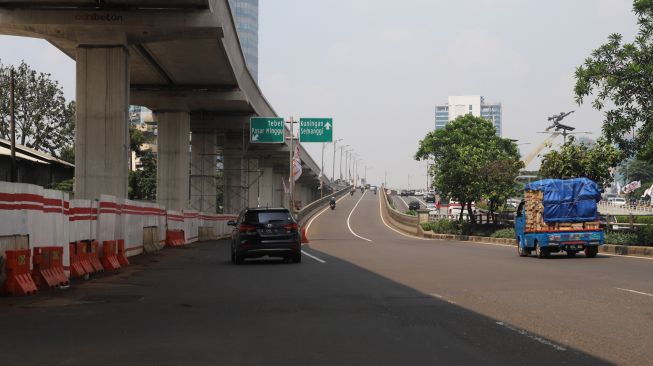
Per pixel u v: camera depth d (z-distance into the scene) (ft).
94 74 104.01
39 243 48.06
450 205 278.26
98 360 23.86
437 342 26.89
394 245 116.57
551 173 116.47
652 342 26.45
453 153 161.79
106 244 66.03
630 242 87.04
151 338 28.14
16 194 44.57
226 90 159.94
